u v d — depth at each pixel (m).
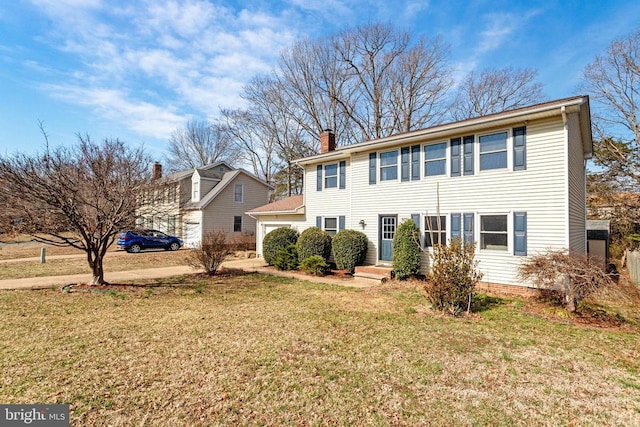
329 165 15.54
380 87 26.50
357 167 13.83
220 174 25.97
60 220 8.78
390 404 3.67
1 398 3.63
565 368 4.68
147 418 3.31
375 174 13.16
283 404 3.62
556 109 8.84
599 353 5.23
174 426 3.19
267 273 13.59
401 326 6.55
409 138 11.75
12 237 8.84
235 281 11.80
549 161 9.18
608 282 6.82
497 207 10.01
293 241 15.88
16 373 4.24
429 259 11.41
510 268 9.65
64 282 10.73
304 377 4.28
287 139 30.14
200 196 24.12
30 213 8.34
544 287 8.48
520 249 9.52
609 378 4.38
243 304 8.31
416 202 11.87
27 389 3.84
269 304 8.34
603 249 16.53
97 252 10.16
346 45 26.27
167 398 3.70
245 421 3.29
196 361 4.72
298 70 27.59
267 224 19.19
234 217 25.12
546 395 3.92
